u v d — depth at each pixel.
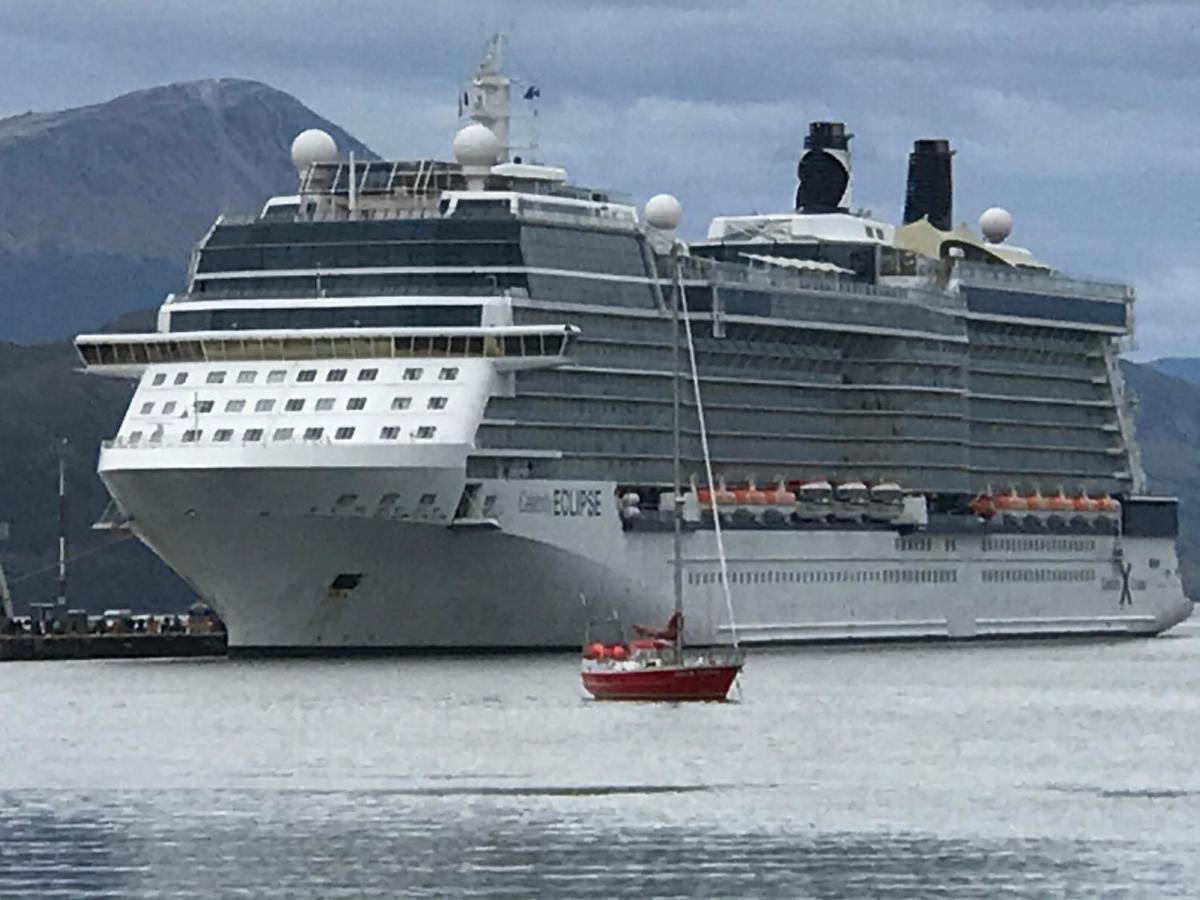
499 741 182.75
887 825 148.25
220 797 157.50
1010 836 145.25
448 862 137.00
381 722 194.38
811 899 128.75
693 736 187.00
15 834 144.88
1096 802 157.25
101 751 179.25
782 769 170.50
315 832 145.12
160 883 132.12
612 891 130.38
